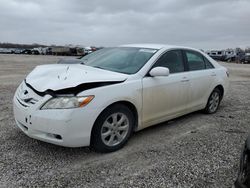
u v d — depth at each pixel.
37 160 3.25
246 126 4.89
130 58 4.23
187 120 5.13
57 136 3.09
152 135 4.24
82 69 3.83
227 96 7.89
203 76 5.04
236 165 3.30
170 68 4.36
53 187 2.71
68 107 3.03
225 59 45.31
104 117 3.35
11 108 5.51
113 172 3.04
